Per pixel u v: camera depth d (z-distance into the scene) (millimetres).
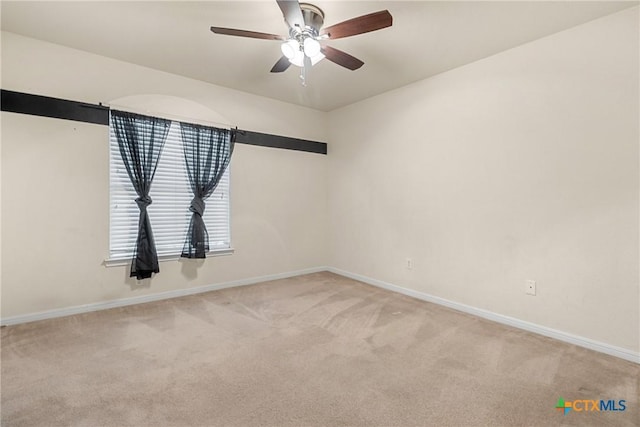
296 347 2438
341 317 3057
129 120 3242
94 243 3125
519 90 2814
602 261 2398
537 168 2717
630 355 2266
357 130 4434
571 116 2523
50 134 2904
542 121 2680
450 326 2869
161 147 3434
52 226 2926
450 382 1979
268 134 4301
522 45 2789
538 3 2219
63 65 2951
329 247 4922
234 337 2602
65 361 2195
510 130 2877
